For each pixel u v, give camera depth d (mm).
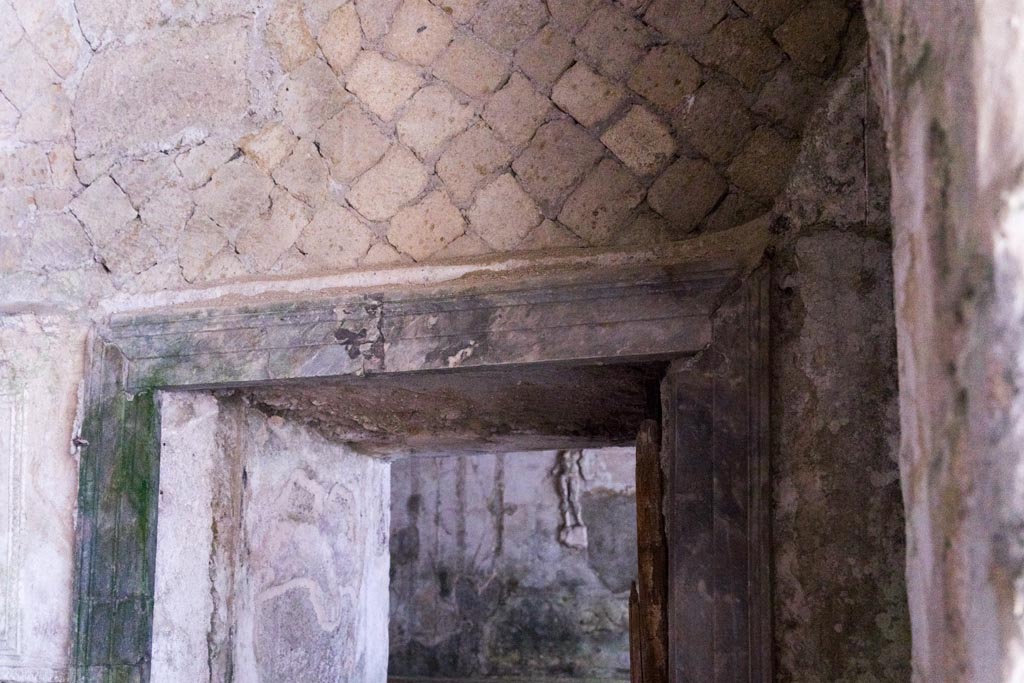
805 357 1589
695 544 1605
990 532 686
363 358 1867
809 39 1680
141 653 1958
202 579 2055
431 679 4699
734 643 1559
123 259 2113
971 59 714
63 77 2174
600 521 4699
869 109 1587
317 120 2014
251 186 2047
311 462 2342
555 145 1838
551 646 4648
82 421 2064
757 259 1619
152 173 2107
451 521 4836
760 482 1575
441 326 1819
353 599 2482
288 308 1931
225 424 2127
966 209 720
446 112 1922
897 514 1520
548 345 1734
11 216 2195
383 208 1957
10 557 2062
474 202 1891
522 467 4805
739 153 1714
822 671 1521
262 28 2055
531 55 1861
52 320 2113
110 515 2020
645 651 1732
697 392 1639
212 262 2064
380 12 1976
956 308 732
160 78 2111
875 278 1570
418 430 2320
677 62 1761
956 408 734
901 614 1499
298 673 2260
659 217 1759
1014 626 659
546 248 1827
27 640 2029
